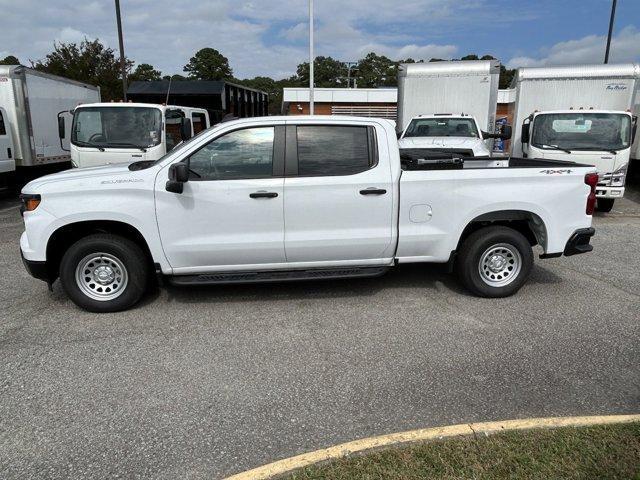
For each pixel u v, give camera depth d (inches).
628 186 619.2
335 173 202.7
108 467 116.7
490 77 503.8
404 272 258.7
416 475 107.6
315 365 163.0
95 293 205.6
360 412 136.8
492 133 503.5
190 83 666.2
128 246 201.0
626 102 474.0
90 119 388.5
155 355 170.6
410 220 209.0
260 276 207.0
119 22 745.0
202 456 120.0
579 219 217.3
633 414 133.0
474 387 148.6
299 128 201.3
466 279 219.5
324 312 207.2
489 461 111.6
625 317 200.4
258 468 111.7
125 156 384.5
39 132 487.8
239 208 198.4
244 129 199.2
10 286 240.1
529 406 138.6
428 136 457.4
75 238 210.2
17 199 504.4
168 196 195.2
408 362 164.4
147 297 224.5
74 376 156.9
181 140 426.3
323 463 112.3
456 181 207.8
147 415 136.5
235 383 152.4
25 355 170.7
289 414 136.3
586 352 170.4
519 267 219.3
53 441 126.0
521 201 210.7
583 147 418.6
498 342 178.5
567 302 217.2
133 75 1174.3
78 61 1056.8
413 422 131.9
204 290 233.1
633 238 344.2
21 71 456.8
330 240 205.0
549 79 487.8
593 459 111.3
